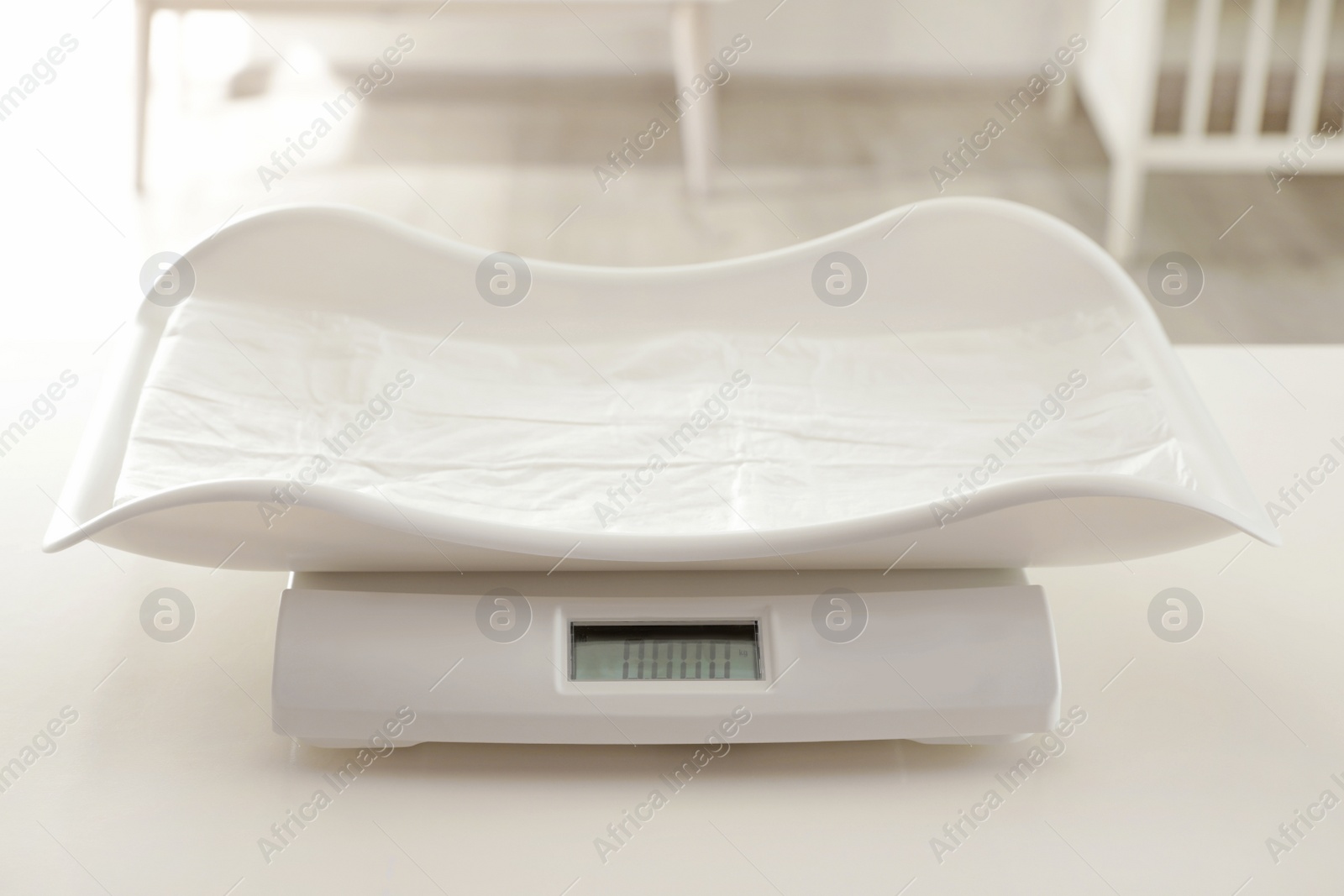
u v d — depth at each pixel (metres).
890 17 3.03
